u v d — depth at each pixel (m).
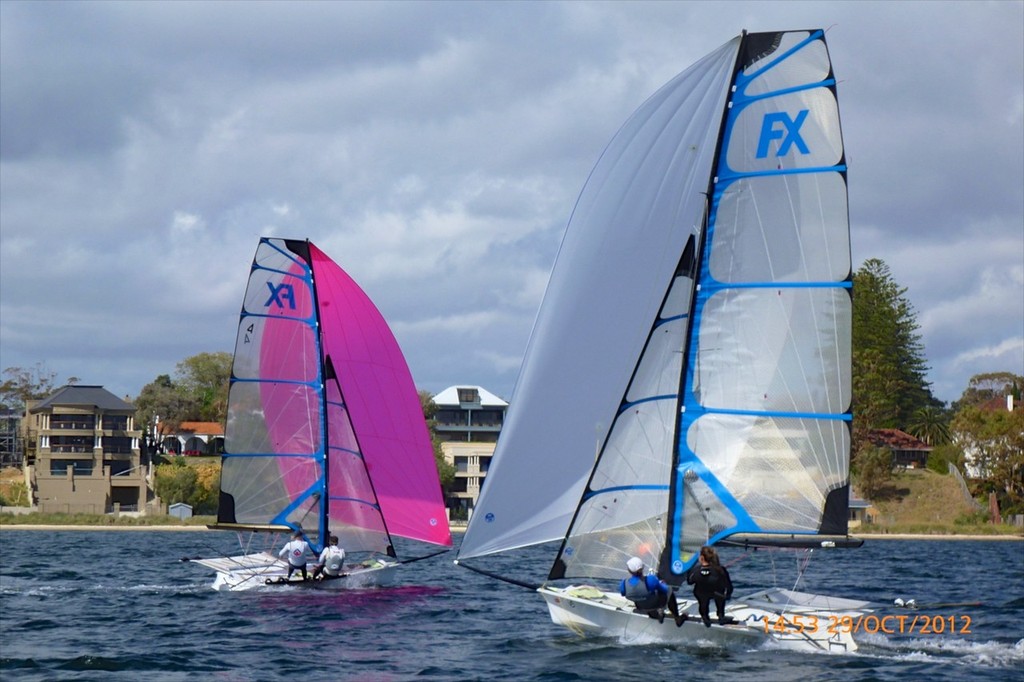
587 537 54.09
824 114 51.22
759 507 51.19
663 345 53.91
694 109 56.75
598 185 57.97
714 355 51.97
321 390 83.19
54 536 195.00
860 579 103.94
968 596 85.44
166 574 100.88
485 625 63.56
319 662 50.72
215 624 63.09
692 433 52.00
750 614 52.50
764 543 51.03
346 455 83.12
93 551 143.62
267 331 83.44
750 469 51.31
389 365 84.06
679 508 51.94
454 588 84.56
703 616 50.72
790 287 51.28
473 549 57.28
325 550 79.94
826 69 51.22
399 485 83.81
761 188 51.81
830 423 50.75
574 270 57.84
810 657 49.44
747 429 51.44
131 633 59.56
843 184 50.88
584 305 57.59
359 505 82.81
